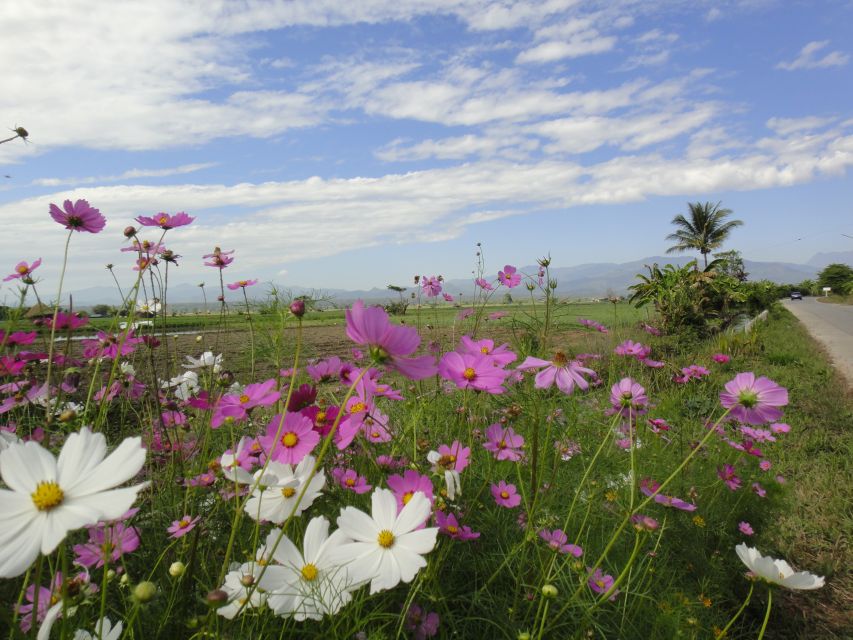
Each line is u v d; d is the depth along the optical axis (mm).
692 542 1998
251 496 1047
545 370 1406
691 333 8695
